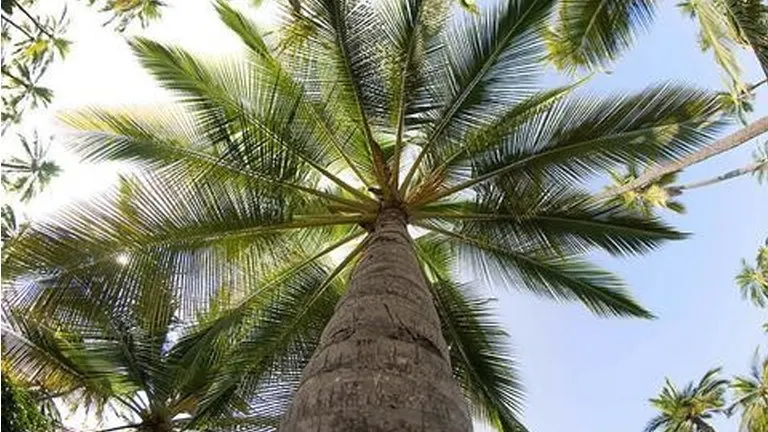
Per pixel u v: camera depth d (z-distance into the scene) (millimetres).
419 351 4355
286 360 9688
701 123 8312
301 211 8578
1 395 6035
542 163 8711
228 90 8344
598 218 9148
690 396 26359
